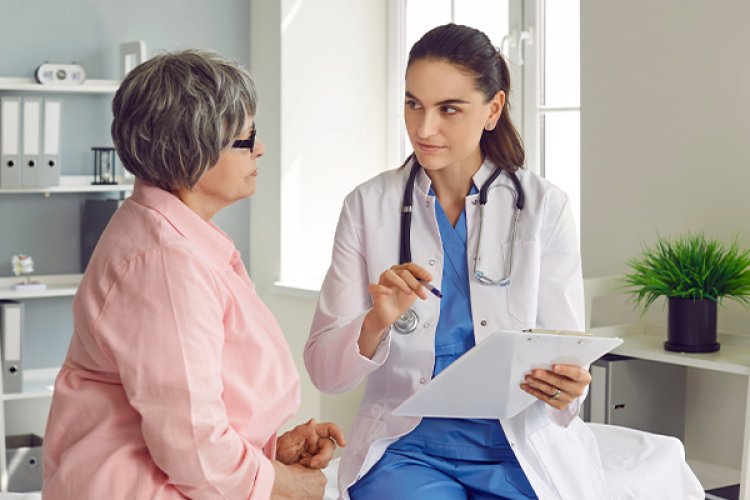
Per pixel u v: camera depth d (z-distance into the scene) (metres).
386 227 2.00
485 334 1.93
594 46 3.49
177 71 1.46
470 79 1.85
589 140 3.52
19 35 4.12
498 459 1.89
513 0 3.83
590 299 3.19
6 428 4.15
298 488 1.63
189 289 1.41
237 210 4.59
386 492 1.83
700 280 2.90
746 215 3.12
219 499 1.42
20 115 3.88
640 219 3.39
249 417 1.51
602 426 2.41
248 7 4.57
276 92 4.38
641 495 2.08
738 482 3.16
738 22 3.11
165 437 1.37
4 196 4.11
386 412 1.93
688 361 2.87
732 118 3.14
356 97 4.52
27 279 4.09
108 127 4.30
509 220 1.98
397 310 1.81
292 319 4.35
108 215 4.05
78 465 1.40
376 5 4.54
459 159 1.90
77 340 1.48
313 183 4.46
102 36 4.28
